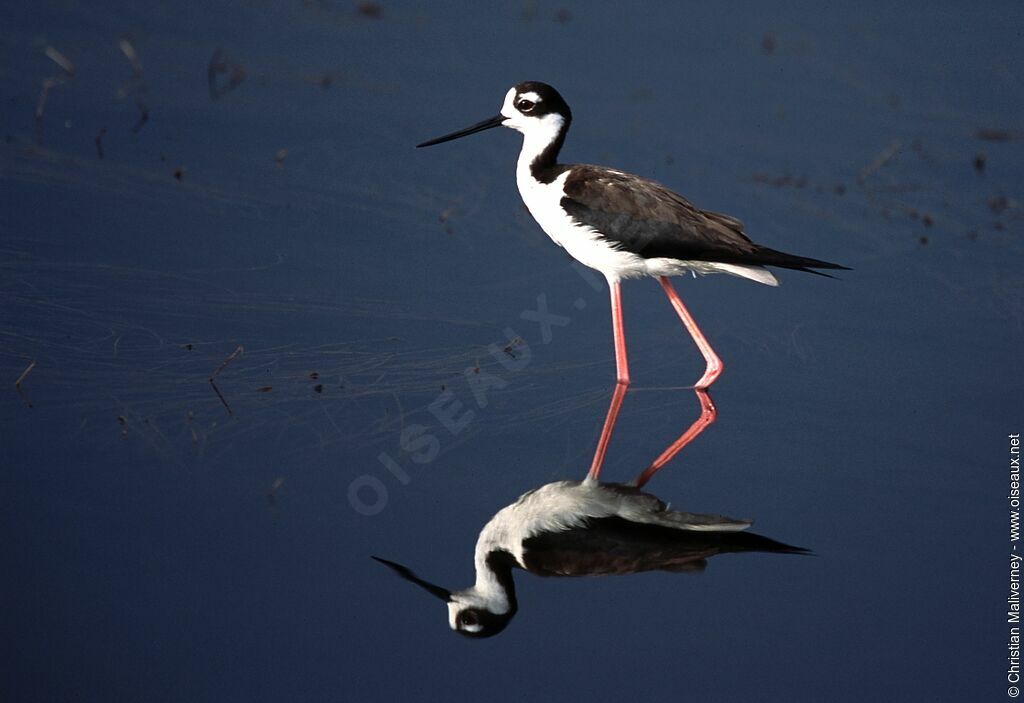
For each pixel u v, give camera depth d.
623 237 10.15
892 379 10.92
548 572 8.10
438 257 12.22
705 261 10.09
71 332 10.03
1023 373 11.10
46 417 8.89
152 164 13.03
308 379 9.86
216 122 14.17
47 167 12.61
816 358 11.22
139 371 9.65
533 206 10.73
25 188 12.15
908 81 17.16
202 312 10.62
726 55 17.44
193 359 9.91
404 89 15.58
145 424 8.95
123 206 12.16
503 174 14.20
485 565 8.03
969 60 17.88
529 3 18.61
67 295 10.54
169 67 15.37
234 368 9.85
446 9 18.09
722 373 10.91
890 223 13.73
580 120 15.20
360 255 12.03
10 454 8.44
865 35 18.50
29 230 11.45
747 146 15.09
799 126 15.71
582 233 10.31
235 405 9.34
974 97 16.83
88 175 12.59
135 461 8.52
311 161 13.70
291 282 11.34
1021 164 15.21
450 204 13.32
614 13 18.47
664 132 15.17
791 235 13.26
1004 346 11.56
